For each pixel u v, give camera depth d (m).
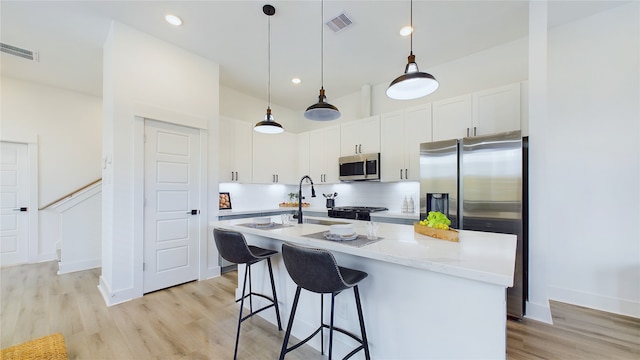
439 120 3.20
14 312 2.42
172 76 3.07
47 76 3.93
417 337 1.42
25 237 4.09
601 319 2.28
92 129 4.67
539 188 2.29
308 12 2.52
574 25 2.63
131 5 2.41
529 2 2.37
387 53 3.29
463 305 1.26
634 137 2.37
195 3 2.40
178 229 3.12
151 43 2.91
